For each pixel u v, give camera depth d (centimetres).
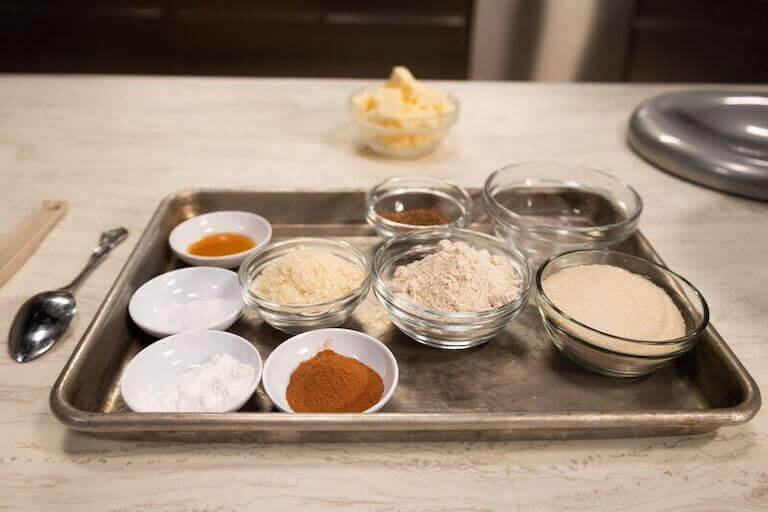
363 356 88
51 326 92
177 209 120
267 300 92
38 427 77
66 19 305
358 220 124
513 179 129
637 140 148
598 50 280
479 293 91
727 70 299
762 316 98
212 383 81
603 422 73
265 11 305
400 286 97
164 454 75
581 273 98
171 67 321
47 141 150
